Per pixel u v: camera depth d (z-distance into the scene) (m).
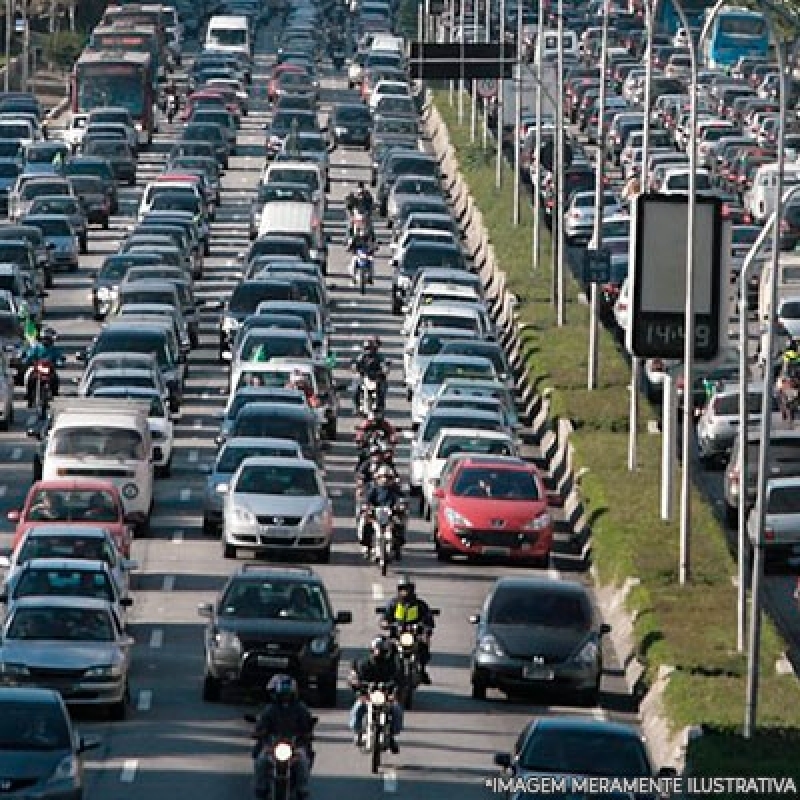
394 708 118.00
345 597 156.00
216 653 129.38
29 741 106.12
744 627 137.88
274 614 131.25
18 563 141.88
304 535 163.75
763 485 124.44
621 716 132.12
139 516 171.00
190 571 161.38
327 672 129.75
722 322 161.38
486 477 168.50
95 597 131.50
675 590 151.25
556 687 132.25
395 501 165.75
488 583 162.00
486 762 120.62
